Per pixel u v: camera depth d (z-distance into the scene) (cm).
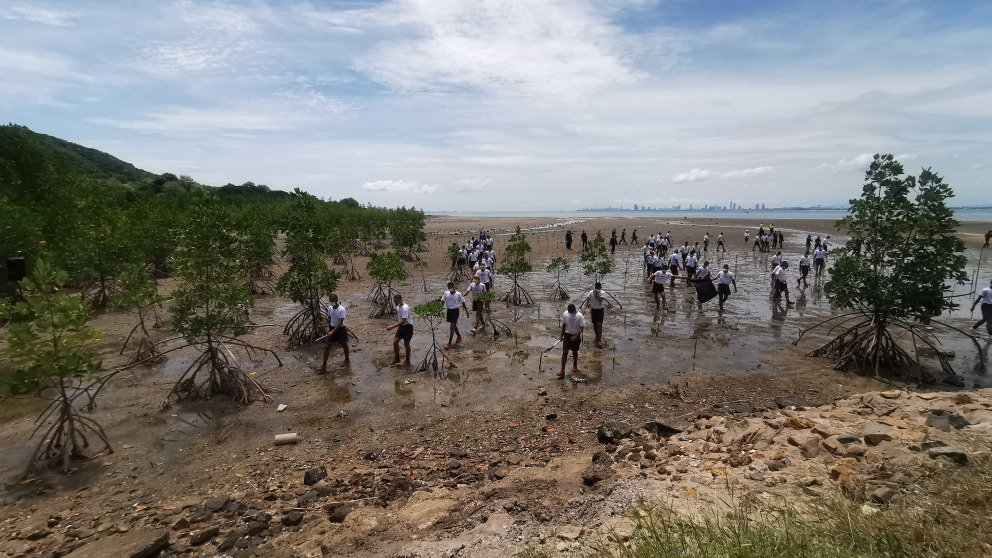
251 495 650
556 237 5462
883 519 429
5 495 641
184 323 988
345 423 880
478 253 2800
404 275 1736
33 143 2336
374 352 1302
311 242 1352
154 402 961
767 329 1528
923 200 1073
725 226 7344
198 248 1016
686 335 1458
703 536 436
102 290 1684
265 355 1266
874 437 661
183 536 555
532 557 448
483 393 1015
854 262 1145
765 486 573
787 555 385
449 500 617
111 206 2105
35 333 682
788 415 856
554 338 1438
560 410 930
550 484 645
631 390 1027
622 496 579
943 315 1677
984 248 3534
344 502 627
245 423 877
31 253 1452
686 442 762
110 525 576
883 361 1144
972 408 755
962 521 418
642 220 10400
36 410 908
